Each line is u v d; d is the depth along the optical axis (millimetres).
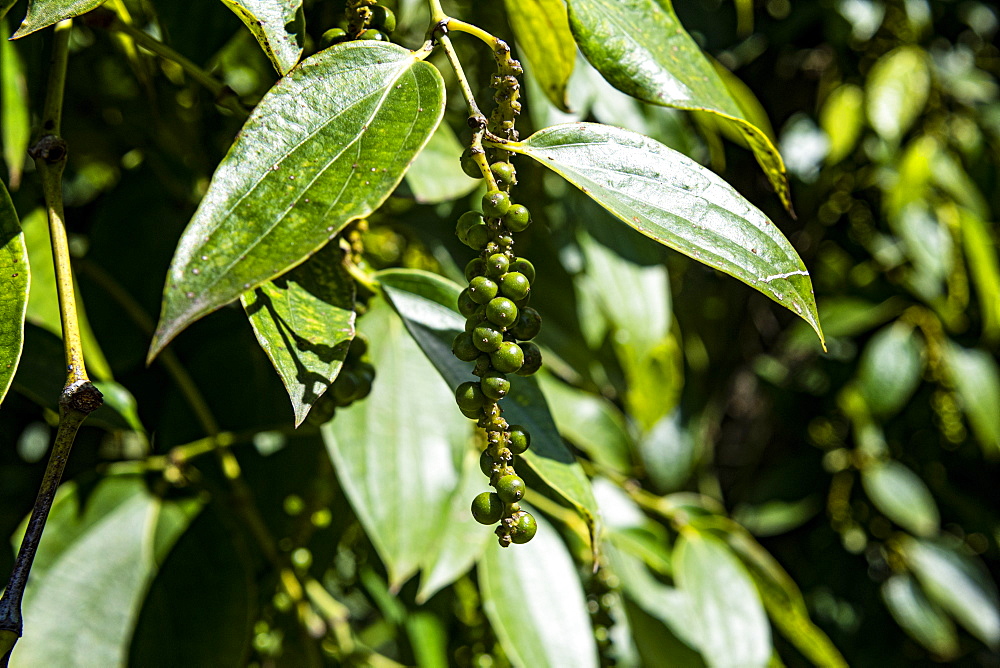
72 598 397
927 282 791
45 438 526
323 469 462
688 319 741
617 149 298
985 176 806
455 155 417
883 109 741
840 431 837
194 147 480
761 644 502
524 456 338
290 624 471
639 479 662
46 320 398
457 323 358
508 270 294
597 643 442
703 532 535
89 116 480
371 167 276
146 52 415
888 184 786
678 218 292
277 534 463
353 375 350
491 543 456
